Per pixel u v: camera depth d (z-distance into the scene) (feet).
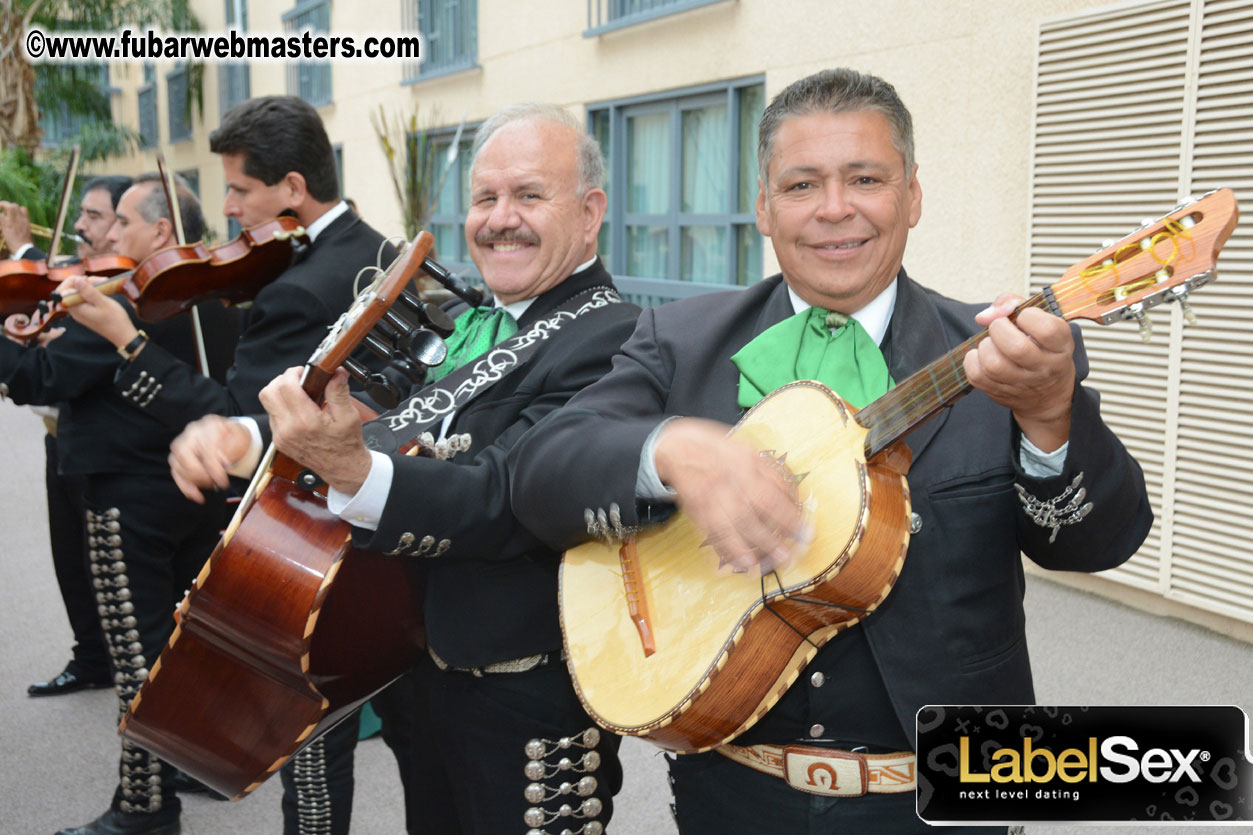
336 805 7.26
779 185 4.54
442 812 6.06
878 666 4.25
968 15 14.99
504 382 5.72
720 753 4.76
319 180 8.26
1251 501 12.07
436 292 18.08
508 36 27.61
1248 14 11.40
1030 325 3.50
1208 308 12.31
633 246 24.43
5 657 13.69
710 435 4.13
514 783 5.55
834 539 4.02
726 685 4.24
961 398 4.36
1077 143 13.55
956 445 4.30
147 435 8.86
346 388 4.81
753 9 19.26
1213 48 11.89
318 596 5.11
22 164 38.96
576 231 6.02
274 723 5.56
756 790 4.61
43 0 42.52
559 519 4.60
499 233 5.90
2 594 16.12
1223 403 12.26
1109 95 13.14
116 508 8.91
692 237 22.33
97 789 10.34
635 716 4.40
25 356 8.71
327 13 38.93
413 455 5.32
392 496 4.88
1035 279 14.28
